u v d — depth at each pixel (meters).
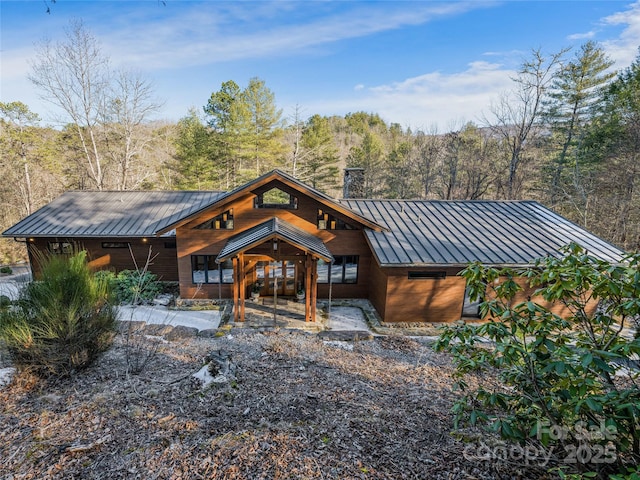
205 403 5.92
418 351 9.46
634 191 20.86
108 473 4.26
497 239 13.09
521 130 28.38
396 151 40.62
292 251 12.08
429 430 5.39
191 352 8.52
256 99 32.09
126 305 13.48
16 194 29.91
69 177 32.16
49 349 6.52
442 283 12.15
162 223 16.33
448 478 4.29
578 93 26.14
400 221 14.28
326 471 4.36
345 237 14.13
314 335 10.35
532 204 16.00
